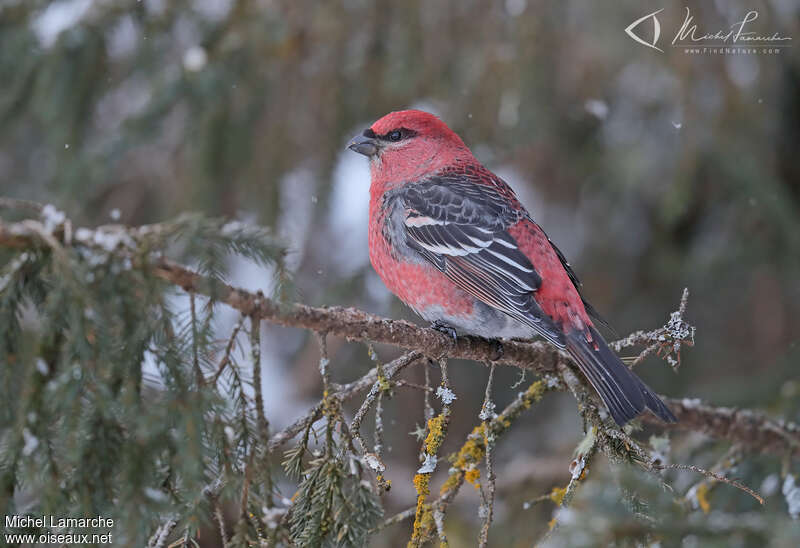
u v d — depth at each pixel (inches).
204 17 368.5
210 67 356.5
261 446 180.7
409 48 370.3
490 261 287.6
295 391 425.4
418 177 325.7
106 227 174.9
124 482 168.4
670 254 420.5
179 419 170.7
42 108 350.0
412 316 366.0
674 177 364.2
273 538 182.9
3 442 166.7
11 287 167.6
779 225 380.8
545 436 412.2
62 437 164.2
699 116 362.6
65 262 164.9
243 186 370.3
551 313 271.3
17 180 393.1
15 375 168.9
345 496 191.0
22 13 356.5
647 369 404.2
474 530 349.7
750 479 300.4
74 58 350.3
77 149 350.0
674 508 280.7
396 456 402.6
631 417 231.5
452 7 373.4
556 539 277.6
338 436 196.7
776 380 359.6
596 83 385.7
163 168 408.2
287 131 373.4
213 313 178.5
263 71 367.2
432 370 416.5
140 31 362.9
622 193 429.7
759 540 275.3
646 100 410.9
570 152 418.9
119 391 170.2
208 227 181.8
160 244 175.0
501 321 284.0
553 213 455.8
